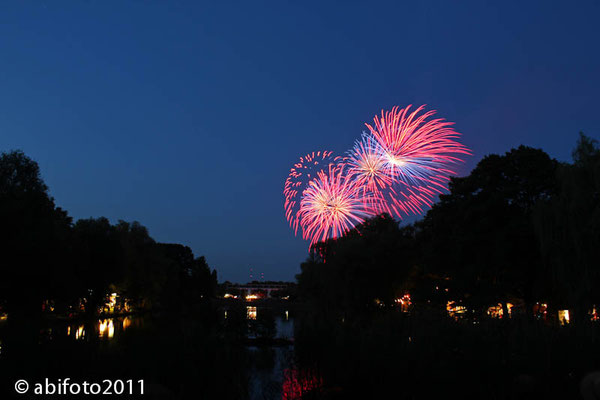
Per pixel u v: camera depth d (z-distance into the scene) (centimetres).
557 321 1541
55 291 3966
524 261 3659
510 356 1265
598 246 2770
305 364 1694
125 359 1469
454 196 4419
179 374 1380
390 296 4472
